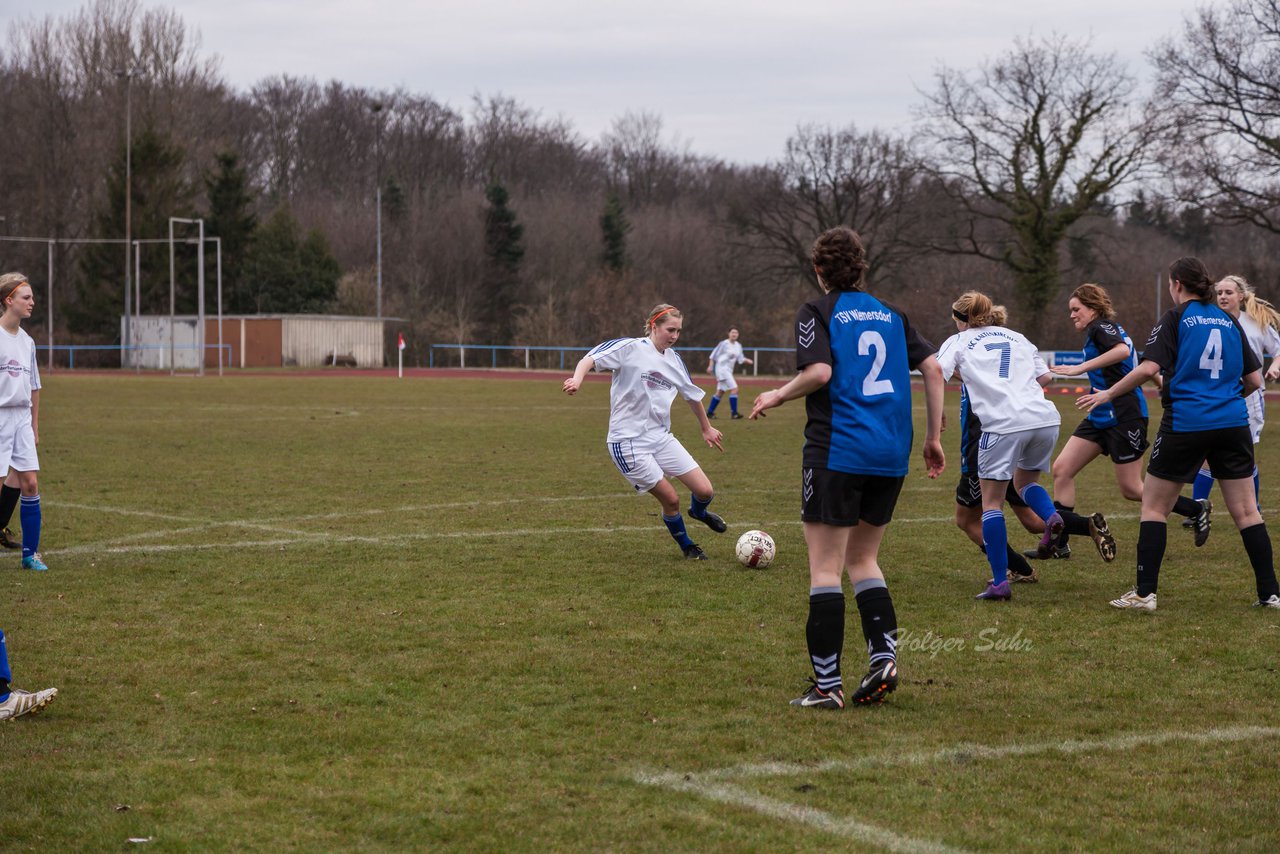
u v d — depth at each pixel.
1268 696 15.05
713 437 25.62
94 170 176.62
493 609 19.84
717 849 10.47
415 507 32.06
